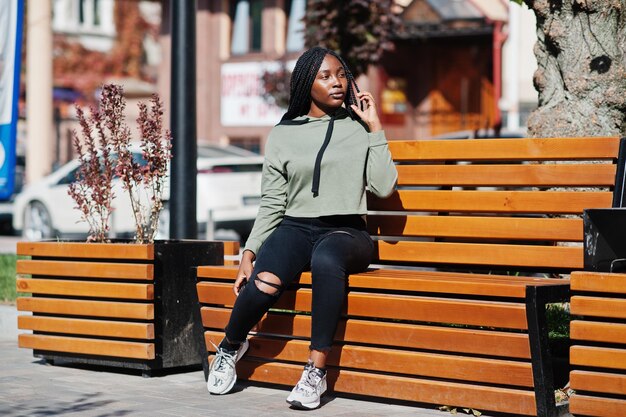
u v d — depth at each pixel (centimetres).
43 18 2309
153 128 585
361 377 494
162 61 2672
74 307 589
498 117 2311
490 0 2456
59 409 491
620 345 425
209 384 527
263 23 2525
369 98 522
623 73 605
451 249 516
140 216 591
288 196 521
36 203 1798
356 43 1383
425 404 500
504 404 455
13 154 848
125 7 4412
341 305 489
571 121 620
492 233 509
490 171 512
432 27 2345
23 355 656
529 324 447
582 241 488
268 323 523
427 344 475
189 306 582
